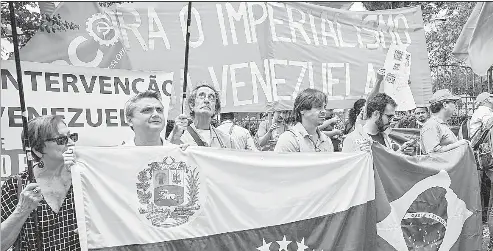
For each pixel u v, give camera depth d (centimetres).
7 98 388
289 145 434
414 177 434
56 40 472
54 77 410
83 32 480
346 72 588
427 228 440
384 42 611
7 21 631
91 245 305
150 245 323
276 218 370
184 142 423
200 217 343
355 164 400
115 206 313
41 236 291
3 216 284
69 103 416
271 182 370
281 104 552
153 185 327
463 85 1389
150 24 511
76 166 300
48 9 502
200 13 527
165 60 510
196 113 436
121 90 438
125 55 495
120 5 503
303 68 568
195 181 343
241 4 541
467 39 654
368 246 410
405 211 431
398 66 605
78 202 298
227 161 354
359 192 400
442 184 445
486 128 602
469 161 463
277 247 369
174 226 333
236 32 537
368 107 481
